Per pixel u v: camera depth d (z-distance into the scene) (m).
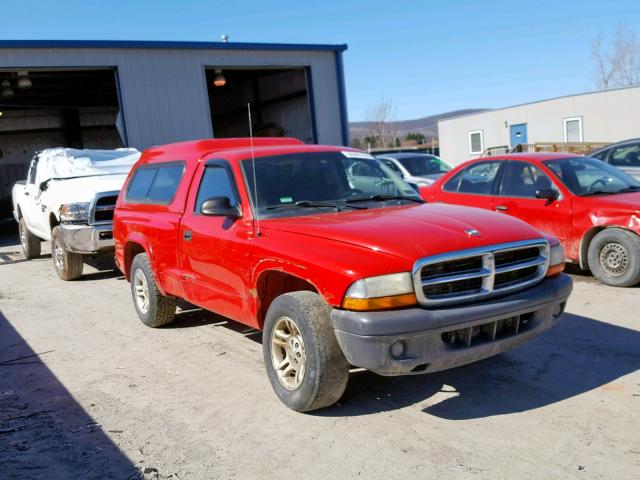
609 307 6.43
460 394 4.45
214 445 3.88
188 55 18.19
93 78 21.16
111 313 7.50
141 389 4.91
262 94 24.08
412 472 3.42
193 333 6.40
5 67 15.53
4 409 4.66
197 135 18.41
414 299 3.73
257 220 4.69
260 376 5.04
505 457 3.53
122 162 11.16
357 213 4.70
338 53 21.19
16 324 7.26
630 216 7.03
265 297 4.66
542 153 8.65
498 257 4.04
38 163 11.48
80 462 3.75
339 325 3.80
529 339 4.20
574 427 3.84
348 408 4.30
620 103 28.72
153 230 6.11
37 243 12.55
